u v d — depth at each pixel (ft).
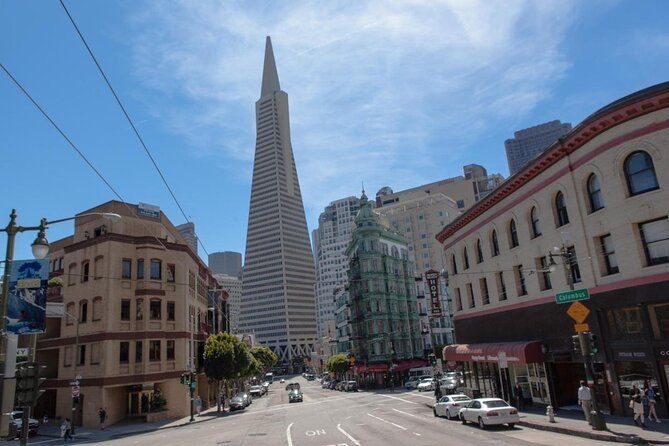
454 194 486.79
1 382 41.75
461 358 113.80
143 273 134.41
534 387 91.09
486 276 109.09
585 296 62.90
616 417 67.87
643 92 64.44
